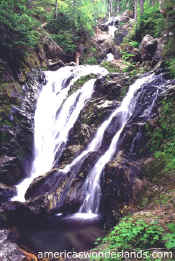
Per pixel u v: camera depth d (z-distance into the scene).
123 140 8.55
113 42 29.88
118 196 6.77
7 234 6.19
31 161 11.09
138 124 8.45
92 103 11.14
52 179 7.96
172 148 7.20
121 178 6.93
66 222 6.80
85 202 7.68
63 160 9.52
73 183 7.93
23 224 6.80
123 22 36.94
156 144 7.73
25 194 8.02
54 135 11.72
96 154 8.66
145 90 9.89
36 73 14.17
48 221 6.92
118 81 11.85
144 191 6.36
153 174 6.80
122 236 4.28
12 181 9.52
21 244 5.71
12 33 11.97
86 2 30.77
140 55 17.59
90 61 23.41
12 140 10.11
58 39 21.25
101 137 9.54
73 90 13.58
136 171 7.02
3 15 11.48
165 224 4.41
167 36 13.29
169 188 6.04
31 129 11.27
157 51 14.34
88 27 25.25
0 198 8.14
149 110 9.16
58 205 7.37
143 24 19.69
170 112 8.20
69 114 12.05
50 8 24.42
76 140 10.28
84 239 5.80
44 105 13.04
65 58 21.23
